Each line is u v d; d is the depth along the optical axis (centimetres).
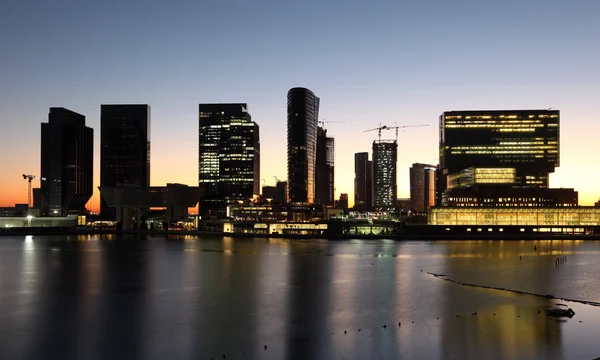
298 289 10356
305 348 5972
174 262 16275
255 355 5731
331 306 8469
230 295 9650
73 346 6166
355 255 19100
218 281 11656
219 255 19212
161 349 6009
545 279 11675
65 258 17812
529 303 8544
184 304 8725
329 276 12531
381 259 17288
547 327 6788
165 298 9344
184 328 6975
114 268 14512
